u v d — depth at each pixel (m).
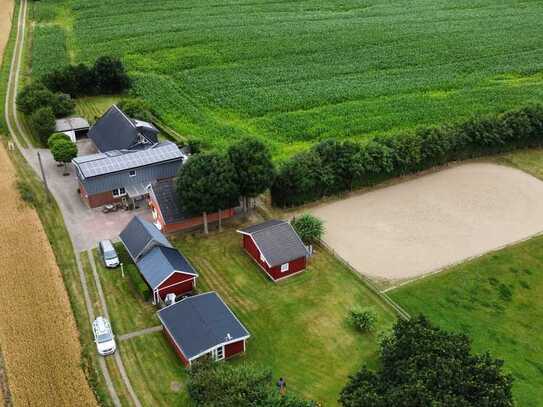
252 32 129.50
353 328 52.75
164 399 45.34
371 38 126.50
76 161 70.19
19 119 92.38
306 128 89.00
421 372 37.78
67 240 63.72
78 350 48.94
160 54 118.38
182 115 93.38
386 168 74.38
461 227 67.88
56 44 122.69
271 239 58.75
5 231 63.91
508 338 53.16
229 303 55.59
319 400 45.59
